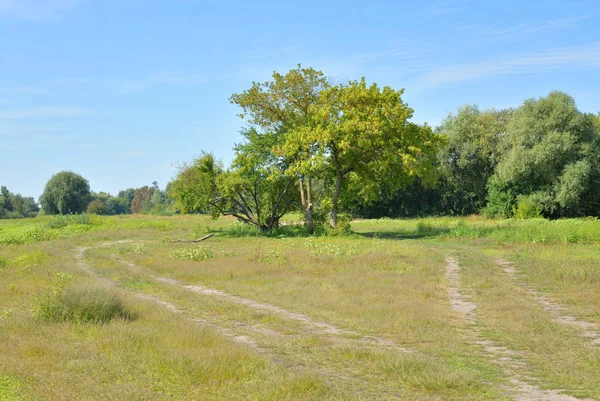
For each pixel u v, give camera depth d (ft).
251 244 106.22
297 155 131.13
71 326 36.91
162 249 98.94
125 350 30.04
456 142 207.51
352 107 124.88
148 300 49.06
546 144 166.71
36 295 48.91
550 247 85.40
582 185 165.48
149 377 25.58
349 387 24.86
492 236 107.45
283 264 73.00
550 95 174.29
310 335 35.83
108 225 173.47
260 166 136.77
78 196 346.54
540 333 35.94
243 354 29.17
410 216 231.30
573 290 50.42
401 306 44.91
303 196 138.82
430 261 74.18
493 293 51.03
